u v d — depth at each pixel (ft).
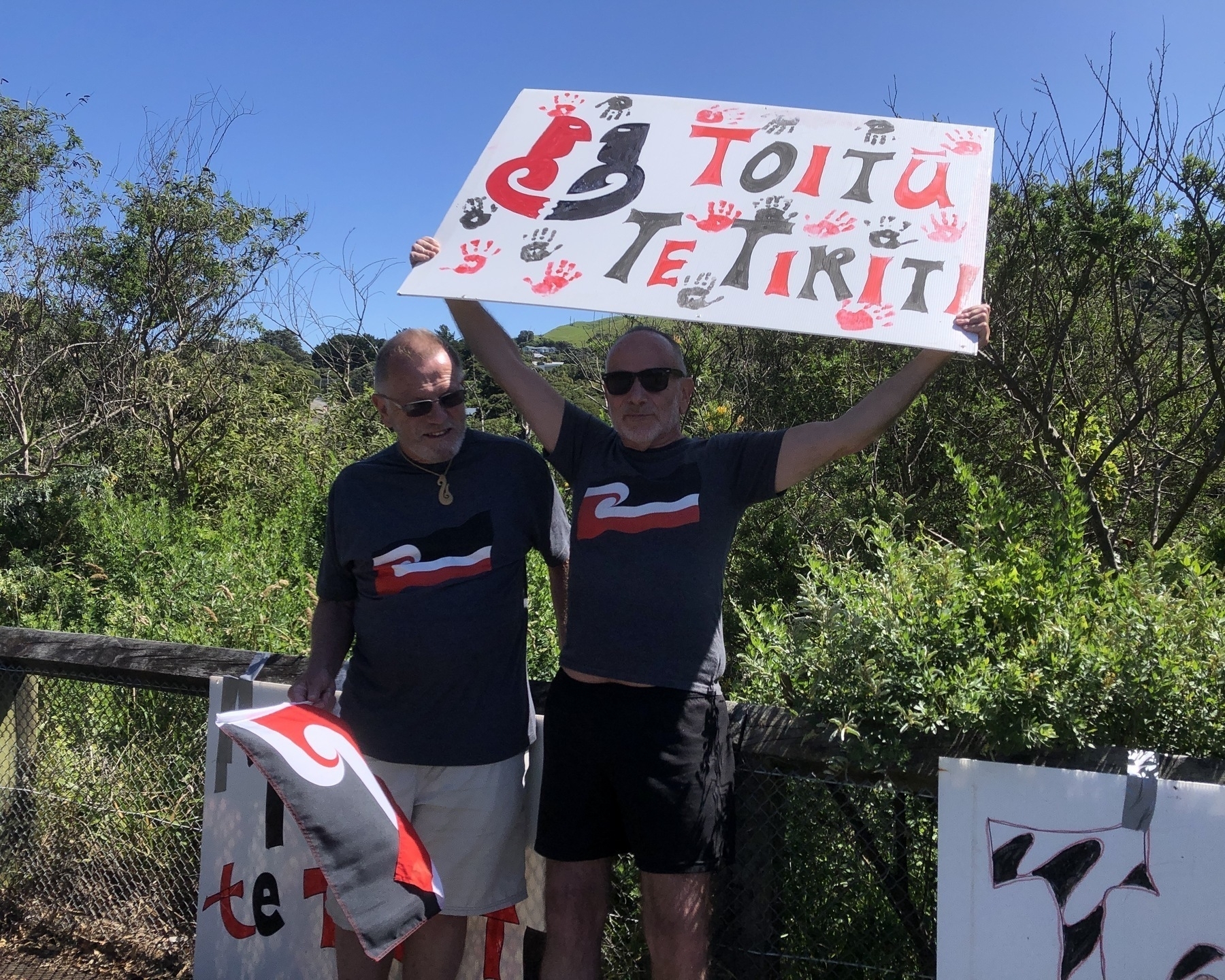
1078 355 21.15
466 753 7.42
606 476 7.36
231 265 40.09
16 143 39.34
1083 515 8.41
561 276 7.18
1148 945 6.30
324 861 6.34
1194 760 6.42
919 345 6.52
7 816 11.43
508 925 8.34
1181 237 18.65
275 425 34.45
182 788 11.07
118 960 10.39
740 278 6.97
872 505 17.66
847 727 6.82
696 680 6.95
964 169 7.32
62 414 37.47
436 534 7.48
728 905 7.51
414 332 7.52
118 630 14.35
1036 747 6.68
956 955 6.67
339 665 8.01
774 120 7.87
